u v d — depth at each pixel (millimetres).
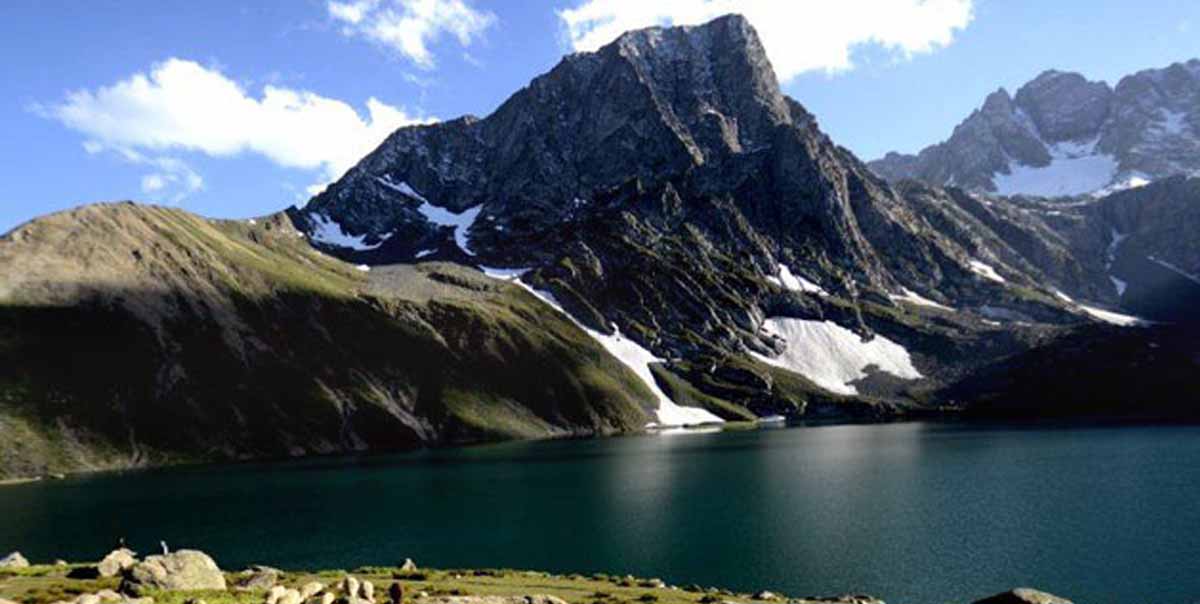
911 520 111625
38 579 65438
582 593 66062
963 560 90750
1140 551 91750
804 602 67500
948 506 120500
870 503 125562
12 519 140875
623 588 70312
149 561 58969
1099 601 76250
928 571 86938
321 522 127875
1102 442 197625
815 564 90750
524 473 179125
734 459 190625
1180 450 175625
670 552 98688
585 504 135500
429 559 99750
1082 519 108312
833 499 130125
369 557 102250
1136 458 165125
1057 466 157500
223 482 184625
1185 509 112000
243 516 136250
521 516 126750
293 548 109188
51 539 121438
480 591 64500
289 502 149875
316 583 58094
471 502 142375
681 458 197000
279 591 52688
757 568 90000
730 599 65188
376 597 58906
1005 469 156125
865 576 85750
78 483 193875
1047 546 95375
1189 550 91500
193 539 117875
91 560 106438
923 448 198750
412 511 135250
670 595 66312
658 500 136250
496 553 101875
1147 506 114938
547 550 102562
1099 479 139625
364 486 168375
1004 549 94688
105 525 132000
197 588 57719
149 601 50938
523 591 65125
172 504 152500
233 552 108125
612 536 109312
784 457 190875
